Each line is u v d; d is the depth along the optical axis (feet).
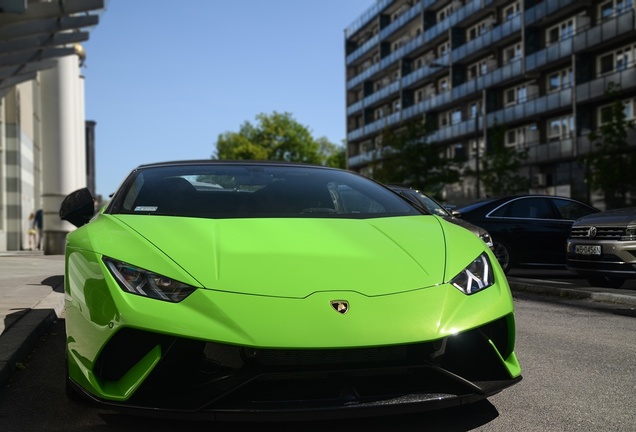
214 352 8.84
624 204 92.02
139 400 8.93
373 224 11.72
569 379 13.07
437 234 11.51
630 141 98.94
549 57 121.90
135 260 9.77
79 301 10.04
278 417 8.58
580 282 33.63
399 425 10.05
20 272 36.06
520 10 138.31
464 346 9.62
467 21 156.97
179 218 11.37
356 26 231.09
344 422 10.16
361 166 232.53
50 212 62.59
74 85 64.39
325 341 8.66
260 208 12.16
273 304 9.02
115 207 12.40
